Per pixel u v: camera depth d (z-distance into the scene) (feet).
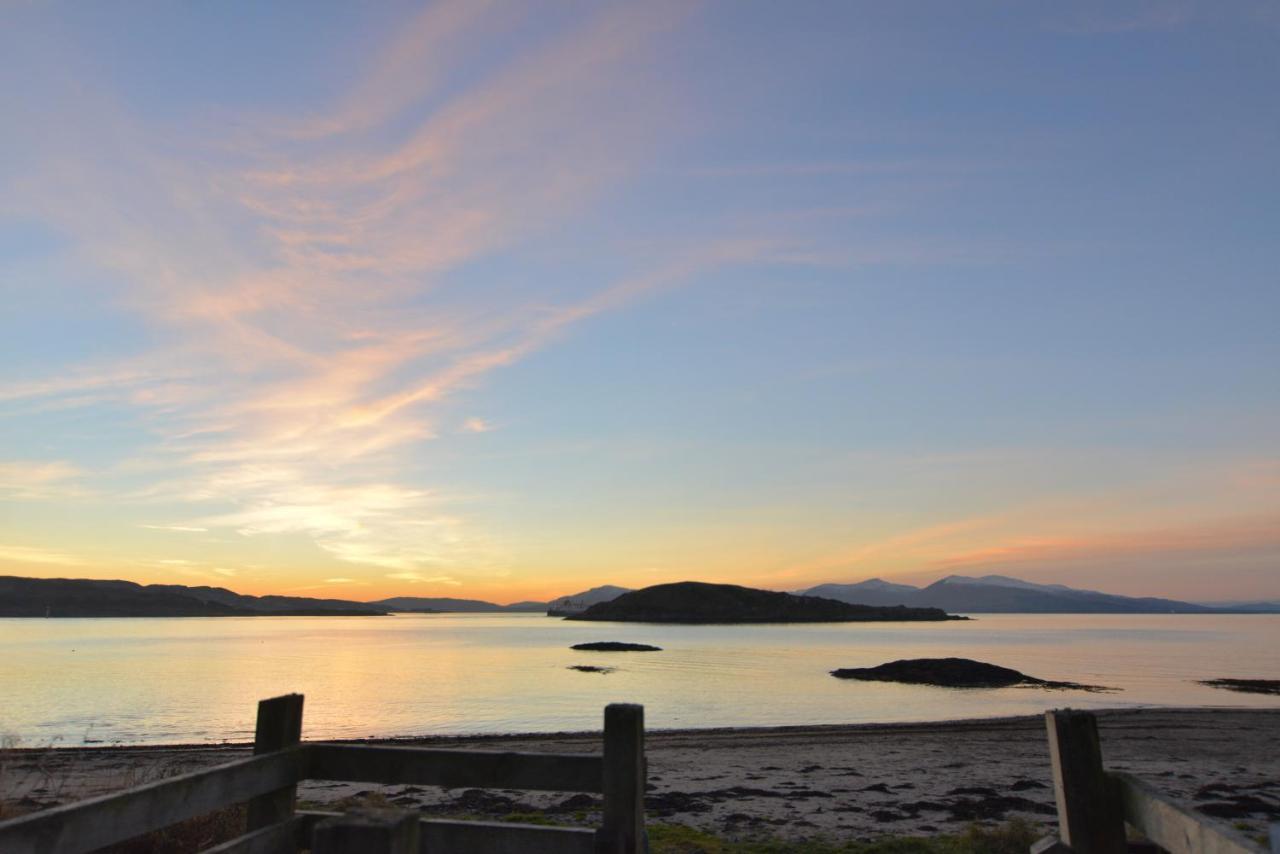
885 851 37.88
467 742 95.91
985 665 211.41
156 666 257.55
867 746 88.63
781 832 45.68
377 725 126.52
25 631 606.96
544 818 46.21
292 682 204.13
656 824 46.39
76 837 11.76
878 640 492.54
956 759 78.69
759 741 93.76
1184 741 89.40
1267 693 174.19
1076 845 13.97
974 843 37.60
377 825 8.66
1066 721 14.42
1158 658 306.76
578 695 174.91
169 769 45.60
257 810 16.56
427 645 436.76
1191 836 11.87
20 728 119.65
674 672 244.01
